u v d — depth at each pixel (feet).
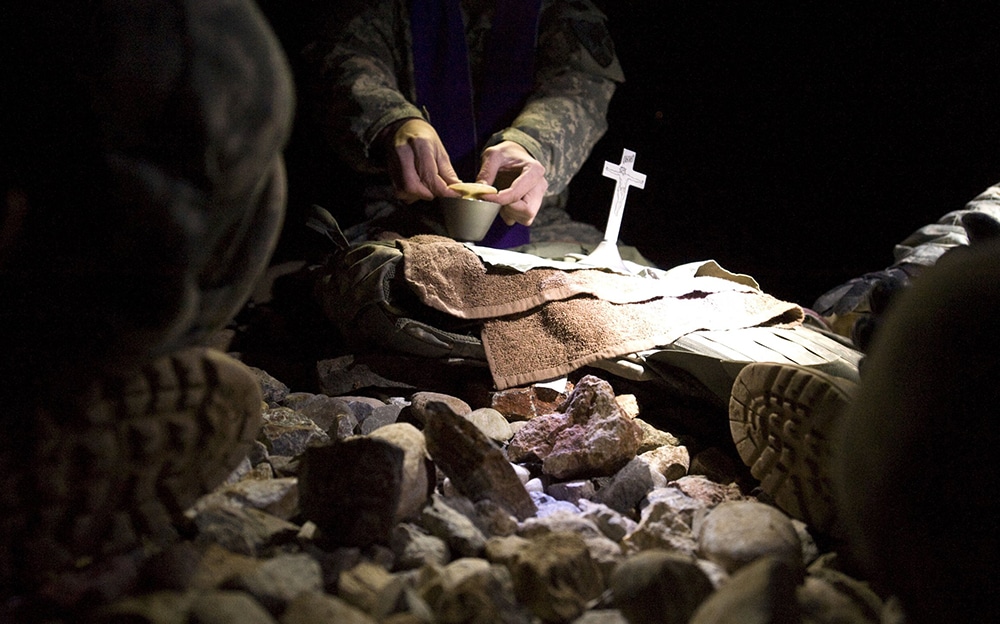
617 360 5.15
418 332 5.26
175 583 2.59
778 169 12.43
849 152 11.87
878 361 2.48
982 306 2.22
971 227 4.21
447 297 5.32
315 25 7.84
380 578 2.80
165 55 2.13
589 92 8.19
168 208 2.23
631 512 4.01
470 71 8.41
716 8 11.96
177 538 3.19
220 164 2.23
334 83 7.36
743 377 3.90
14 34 2.44
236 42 2.21
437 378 5.66
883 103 11.45
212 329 2.80
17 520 2.54
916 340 2.33
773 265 12.59
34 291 2.54
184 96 2.14
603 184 12.79
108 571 2.68
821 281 12.17
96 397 2.55
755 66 12.16
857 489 2.50
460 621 2.56
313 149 9.95
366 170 7.39
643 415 5.45
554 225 8.69
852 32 11.37
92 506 2.67
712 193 12.77
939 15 10.68
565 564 2.83
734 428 4.02
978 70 10.57
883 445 2.38
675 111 12.60
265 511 3.51
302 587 2.67
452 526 3.32
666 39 12.27
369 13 7.98
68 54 2.40
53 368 2.53
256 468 4.06
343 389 5.54
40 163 2.52
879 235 11.84
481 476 3.65
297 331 7.09
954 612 2.32
